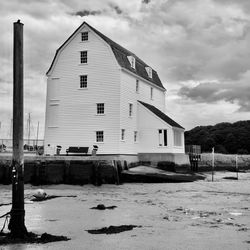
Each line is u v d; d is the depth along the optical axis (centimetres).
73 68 3962
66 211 1722
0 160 3194
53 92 4016
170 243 1079
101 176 3094
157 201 2108
